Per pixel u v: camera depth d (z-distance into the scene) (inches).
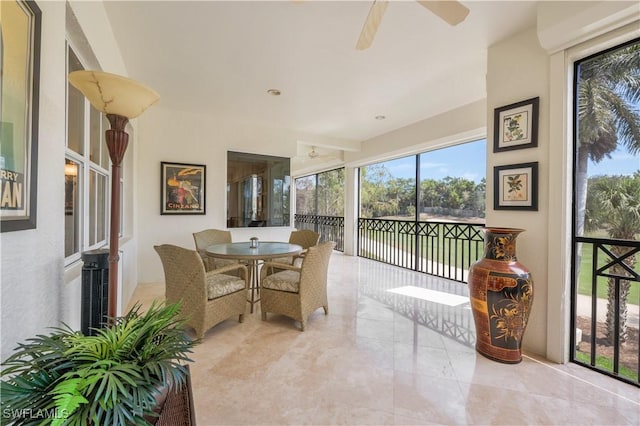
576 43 73.7
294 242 156.9
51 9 44.4
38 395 27.1
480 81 122.8
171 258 93.0
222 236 154.3
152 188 156.1
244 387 67.4
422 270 194.7
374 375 72.8
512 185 89.3
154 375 30.7
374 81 122.7
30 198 37.8
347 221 261.7
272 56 102.5
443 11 58.5
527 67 86.0
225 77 119.4
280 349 86.0
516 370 75.5
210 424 55.9
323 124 187.2
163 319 35.8
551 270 80.2
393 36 90.0
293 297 100.8
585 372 74.4
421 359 80.9
